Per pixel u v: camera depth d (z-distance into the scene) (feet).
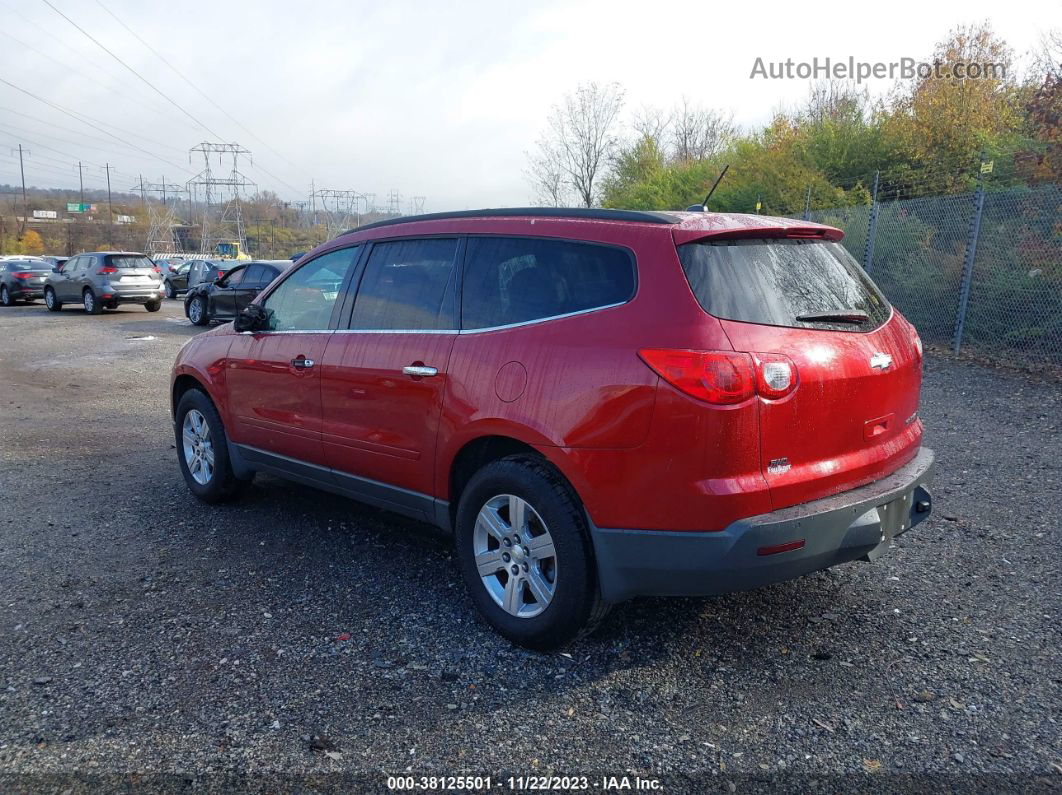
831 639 11.39
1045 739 8.99
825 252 11.50
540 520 10.72
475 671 10.67
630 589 10.22
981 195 32.01
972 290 33.63
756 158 56.95
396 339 12.97
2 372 40.96
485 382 11.33
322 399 14.29
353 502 18.06
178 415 18.45
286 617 12.26
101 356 46.19
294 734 9.29
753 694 10.04
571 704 9.89
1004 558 13.99
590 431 10.07
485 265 12.13
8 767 8.70
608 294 10.50
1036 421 22.91
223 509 17.61
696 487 9.43
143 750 9.00
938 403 25.81
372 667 10.78
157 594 13.12
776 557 9.57
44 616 12.34
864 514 10.27
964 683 10.17
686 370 9.37
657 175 78.43
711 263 9.98
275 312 16.01
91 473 20.80
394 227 13.99
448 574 13.93
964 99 46.39
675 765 8.70
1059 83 37.17
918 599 12.56
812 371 9.87
